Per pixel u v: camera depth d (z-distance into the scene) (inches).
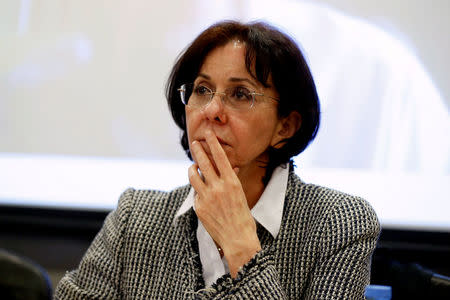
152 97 201.5
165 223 93.3
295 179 93.7
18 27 205.5
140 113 201.6
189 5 199.9
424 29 187.5
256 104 82.7
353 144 190.9
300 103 87.1
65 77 204.1
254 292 74.7
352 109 190.9
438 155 186.9
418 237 189.9
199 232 88.2
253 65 82.0
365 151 190.5
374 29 190.1
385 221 189.2
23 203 205.3
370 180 190.4
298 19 193.0
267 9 194.7
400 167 189.2
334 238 83.3
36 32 205.3
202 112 82.9
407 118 188.5
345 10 191.3
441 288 100.1
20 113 205.2
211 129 82.5
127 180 202.2
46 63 204.7
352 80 190.9
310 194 91.0
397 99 189.0
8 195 206.1
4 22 205.5
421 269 106.8
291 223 88.2
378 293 113.5
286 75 84.2
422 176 188.2
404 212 189.2
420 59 187.5
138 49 202.1
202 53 84.3
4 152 205.9
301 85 86.4
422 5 187.5
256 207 87.4
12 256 78.8
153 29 201.8
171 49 201.2
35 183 205.6
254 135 83.0
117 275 91.7
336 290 79.4
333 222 84.6
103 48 203.5
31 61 204.8
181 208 90.4
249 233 79.3
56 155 205.0
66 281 93.2
